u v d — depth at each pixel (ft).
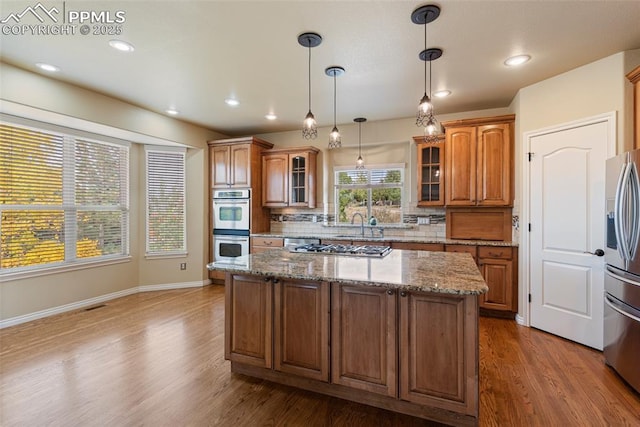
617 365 7.69
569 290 9.84
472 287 5.44
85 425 6.02
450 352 5.90
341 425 6.11
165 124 14.80
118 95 12.12
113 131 13.23
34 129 11.76
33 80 9.99
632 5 6.72
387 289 6.34
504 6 6.77
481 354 8.97
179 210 16.55
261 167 17.25
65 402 6.72
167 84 11.03
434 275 6.41
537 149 10.75
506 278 11.78
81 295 13.25
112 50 8.63
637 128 8.11
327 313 6.86
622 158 7.57
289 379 7.48
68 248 12.96
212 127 17.01
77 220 13.30
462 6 6.76
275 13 7.00
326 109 13.87
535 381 7.54
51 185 12.42
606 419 6.19
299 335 7.18
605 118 8.95
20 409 6.47
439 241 13.00
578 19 7.22
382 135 15.79
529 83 10.89
